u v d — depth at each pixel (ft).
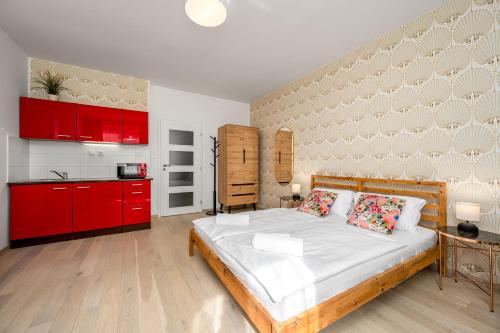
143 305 5.28
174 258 7.95
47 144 10.69
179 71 11.87
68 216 9.58
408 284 6.32
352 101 9.79
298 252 4.66
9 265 7.25
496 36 6.01
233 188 14.88
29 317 4.78
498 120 6.01
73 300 5.42
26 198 8.77
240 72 11.97
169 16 7.39
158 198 14.21
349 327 4.61
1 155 8.21
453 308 5.25
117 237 10.16
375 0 6.70
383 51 8.59
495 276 6.15
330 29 8.17
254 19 7.52
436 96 7.20
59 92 10.73
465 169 6.63
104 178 11.36
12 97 8.92
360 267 4.66
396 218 6.61
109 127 11.16
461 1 6.60
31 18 7.51
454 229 6.26
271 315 3.68
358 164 9.61
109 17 7.46
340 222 7.72
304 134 12.39
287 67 11.35
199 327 4.59
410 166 7.89
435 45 7.18
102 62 10.84
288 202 12.50
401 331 4.50
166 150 14.46
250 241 5.56
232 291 4.90
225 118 16.89
